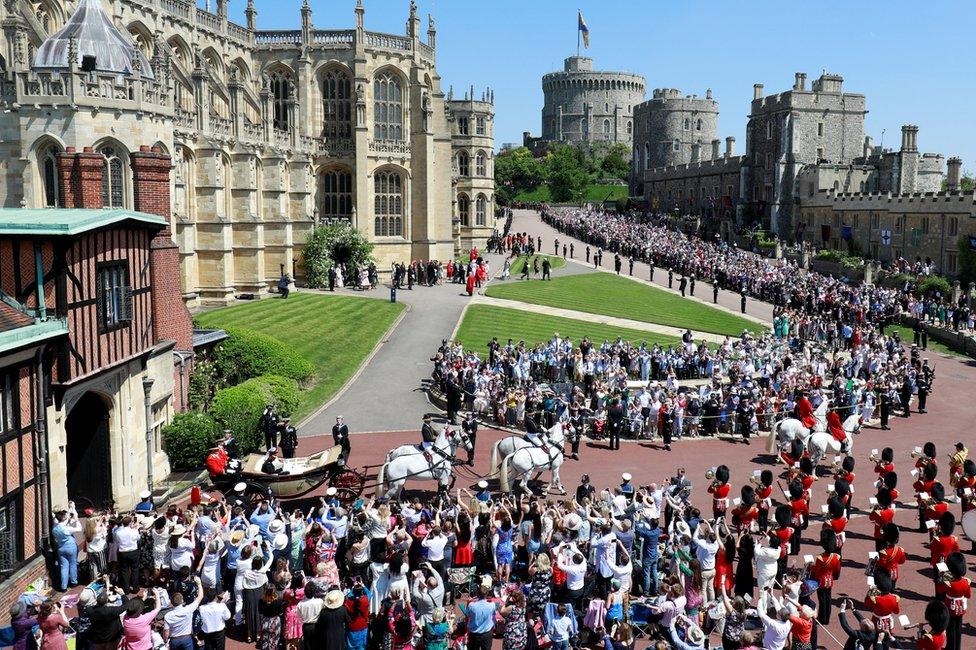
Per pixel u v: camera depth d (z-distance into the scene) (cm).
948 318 6669
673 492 2439
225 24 7969
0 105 4322
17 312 2155
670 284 8025
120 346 2597
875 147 13125
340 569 2105
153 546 2033
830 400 4100
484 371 3994
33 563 2095
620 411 3528
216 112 6919
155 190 3216
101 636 1543
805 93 11981
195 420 3044
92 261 2423
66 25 4759
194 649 1734
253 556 1891
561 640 1720
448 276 7875
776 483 3102
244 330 4044
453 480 2703
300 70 8444
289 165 7488
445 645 1645
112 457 2622
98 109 4372
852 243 10394
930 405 4512
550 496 2856
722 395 3900
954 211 8594
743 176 13125
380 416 3809
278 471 2467
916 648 1858
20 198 4372
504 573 2103
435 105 8931
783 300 7212
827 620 2014
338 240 7494
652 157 17588
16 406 2058
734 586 2075
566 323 5988
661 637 1762
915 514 2855
